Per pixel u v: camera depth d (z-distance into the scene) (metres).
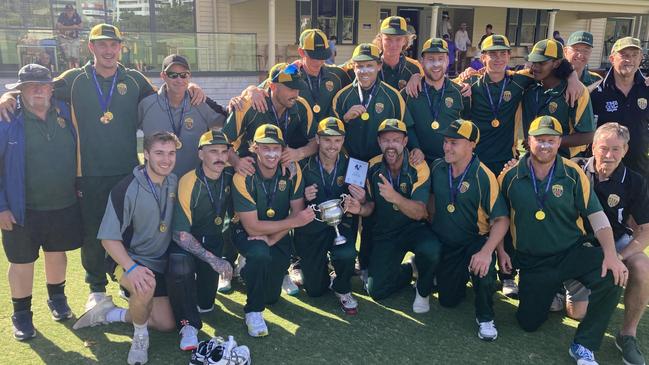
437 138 4.45
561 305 4.11
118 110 3.90
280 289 4.12
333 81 4.61
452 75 18.23
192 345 3.46
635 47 4.43
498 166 4.63
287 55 16.72
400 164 4.09
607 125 3.56
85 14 14.08
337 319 3.96
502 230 3.74
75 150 3.74
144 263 3.51
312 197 4.08
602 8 17.52
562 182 3.53
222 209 3.78
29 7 13.39
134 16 14.74
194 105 4.08
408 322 3.92
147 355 3.39
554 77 4.38
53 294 3.87
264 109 4.07
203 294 3.90
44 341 3.57
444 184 3.95
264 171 3.85
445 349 3.56
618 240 3.72
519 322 3.84
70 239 3.76
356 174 4.13
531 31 20.02
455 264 4.00
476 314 3.79
